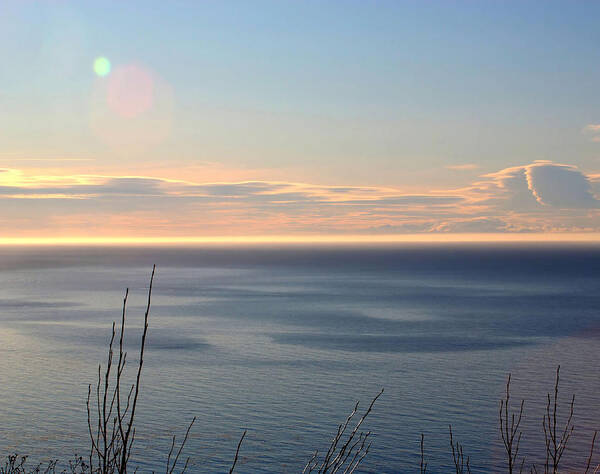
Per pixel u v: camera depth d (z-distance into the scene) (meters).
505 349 97.88
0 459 43.84
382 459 46.47
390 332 114.12
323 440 51.28
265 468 44.59
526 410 60.69
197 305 157.38
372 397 66.88
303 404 63.59
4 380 72.69
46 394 65.56
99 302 163.38
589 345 101.31
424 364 85.94
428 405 63.75
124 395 65.81
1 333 109.31
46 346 96.00
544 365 85.50
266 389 70.00
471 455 46.81
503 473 42.59
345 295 186.00
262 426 55.25
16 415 56.59
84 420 54.78
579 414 58.59
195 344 100.00
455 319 132.75
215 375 76.94
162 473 42.69
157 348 96.00
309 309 149.38
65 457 44.25
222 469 44.12
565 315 139.75
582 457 45.25
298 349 96.25
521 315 139.62
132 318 131.50
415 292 197.12
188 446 48.94
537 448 47.88
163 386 70.44
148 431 52.66
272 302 166.38
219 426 55.03
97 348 94.75
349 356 90.69
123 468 3.94
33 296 180.12
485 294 190.88
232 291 199.12
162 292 195.00
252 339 105.31
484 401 65.25
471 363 86.69
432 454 47.41
